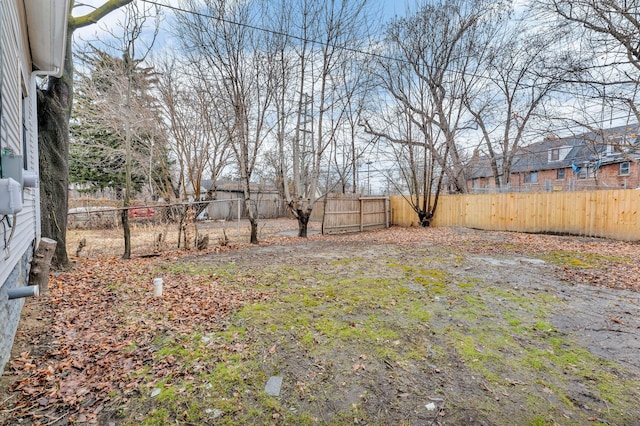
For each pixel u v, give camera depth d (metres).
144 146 13.37
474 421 1.80
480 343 2.75
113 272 5.27
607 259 6.21
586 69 5.81
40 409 1.91
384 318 3.31
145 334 2.93
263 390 2.11
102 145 13.30
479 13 10.52
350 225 11.98
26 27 3.84
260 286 4.48
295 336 2.89
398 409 1.92
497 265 5.84
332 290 4.28
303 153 12.23
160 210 9.05
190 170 12.81
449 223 13.15
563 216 10.15
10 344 2.62
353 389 2.12
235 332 2.97
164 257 6.75
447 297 3.98
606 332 2.96
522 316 3.36
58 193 5.28
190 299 3.91
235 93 8.35
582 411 1.88
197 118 12.41
